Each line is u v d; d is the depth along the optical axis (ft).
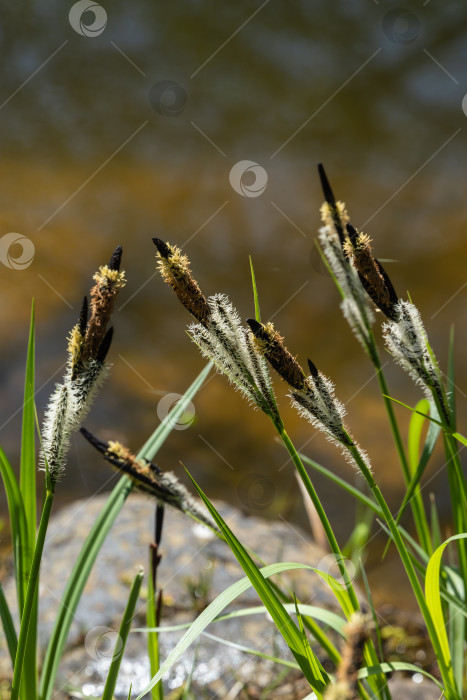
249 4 38.40
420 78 33.42
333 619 6.61
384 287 5.90
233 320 5.42
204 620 5.41
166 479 6.39
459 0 36.63
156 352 21.86
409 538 7.31
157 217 26.94
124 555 13.43
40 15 37.09
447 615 7.73
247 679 10.98
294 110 32.24
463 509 7.00
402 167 29.09
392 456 18.35
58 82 33.71
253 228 26.55
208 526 6.44
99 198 27.68
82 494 17.13
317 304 23.52
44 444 5.22
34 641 6.67
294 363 5.40
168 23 37.04
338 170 28.89
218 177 28.89
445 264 24.41
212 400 20.47
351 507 17.30
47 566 13.39
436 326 21.85
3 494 16.85
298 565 5.86
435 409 6.87
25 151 29.84
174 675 11.07
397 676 11.71
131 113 32.17
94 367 5.24
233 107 32.24
